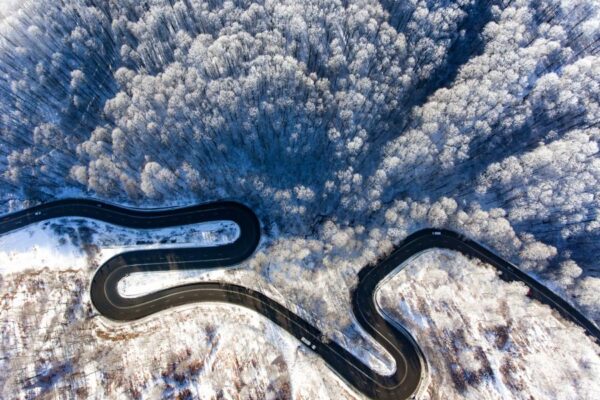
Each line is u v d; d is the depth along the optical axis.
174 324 72.81
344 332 75.44
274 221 83.00
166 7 84.12
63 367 67.25
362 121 83.62
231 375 66.44
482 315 74.31
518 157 81.94
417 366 73.38
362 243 80.31
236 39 78.38
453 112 80.31
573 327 77.50
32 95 80.31
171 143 79.31
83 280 77.25
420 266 81.56
